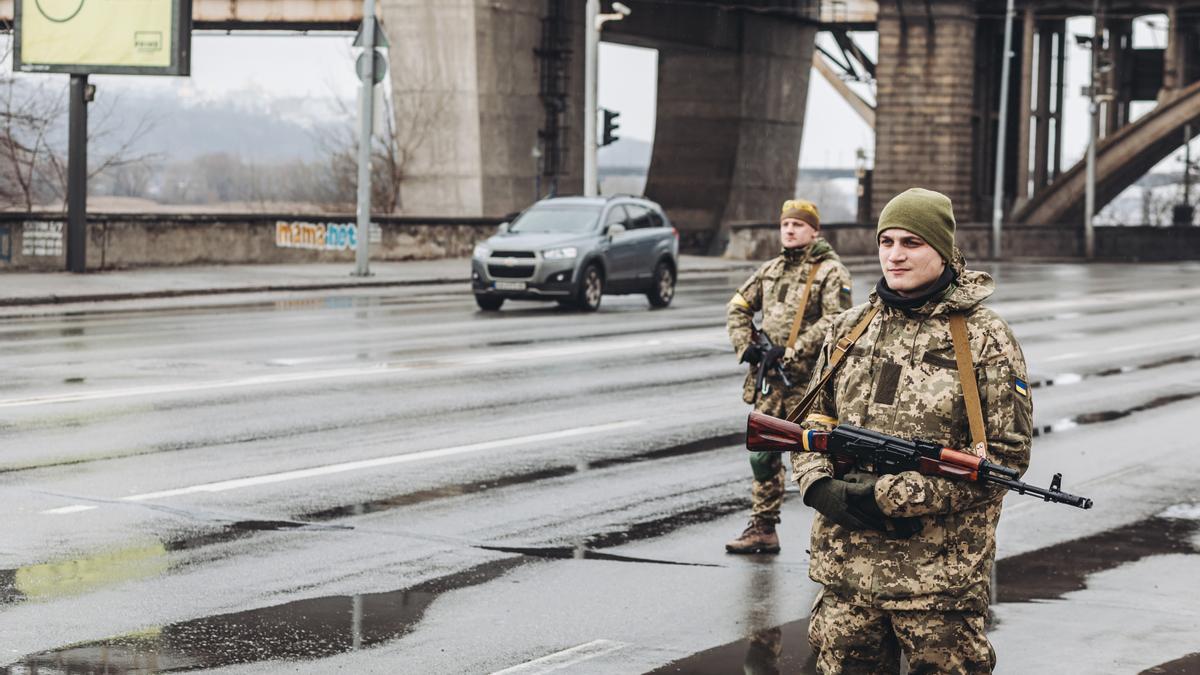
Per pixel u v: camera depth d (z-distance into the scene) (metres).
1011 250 65.19
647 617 7.44
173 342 19.20
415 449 11.91
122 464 10.93
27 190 48.03
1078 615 7.64
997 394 4.49
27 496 9.80
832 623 4.62
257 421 13.03
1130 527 9.88
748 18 68.94
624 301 28.95
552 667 6.60
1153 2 72.12
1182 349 21.56
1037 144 77.25
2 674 6.30
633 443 12.52
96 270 31.47
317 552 8.56
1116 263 59.34
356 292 29.92
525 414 13.91
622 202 27.33
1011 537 9.52
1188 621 7.55
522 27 56.34
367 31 32.31
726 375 17.16
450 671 6.50
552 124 57.50
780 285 8.73
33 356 17.41
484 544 8.89
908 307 4.59
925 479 4.38
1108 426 14.41
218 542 8.73
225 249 34.34
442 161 55.75
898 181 72.50
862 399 4.62
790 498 10.62
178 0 30.14
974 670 4.49
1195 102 71.19
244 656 6.63
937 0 71.25
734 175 69.31
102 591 7.62
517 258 25.30
